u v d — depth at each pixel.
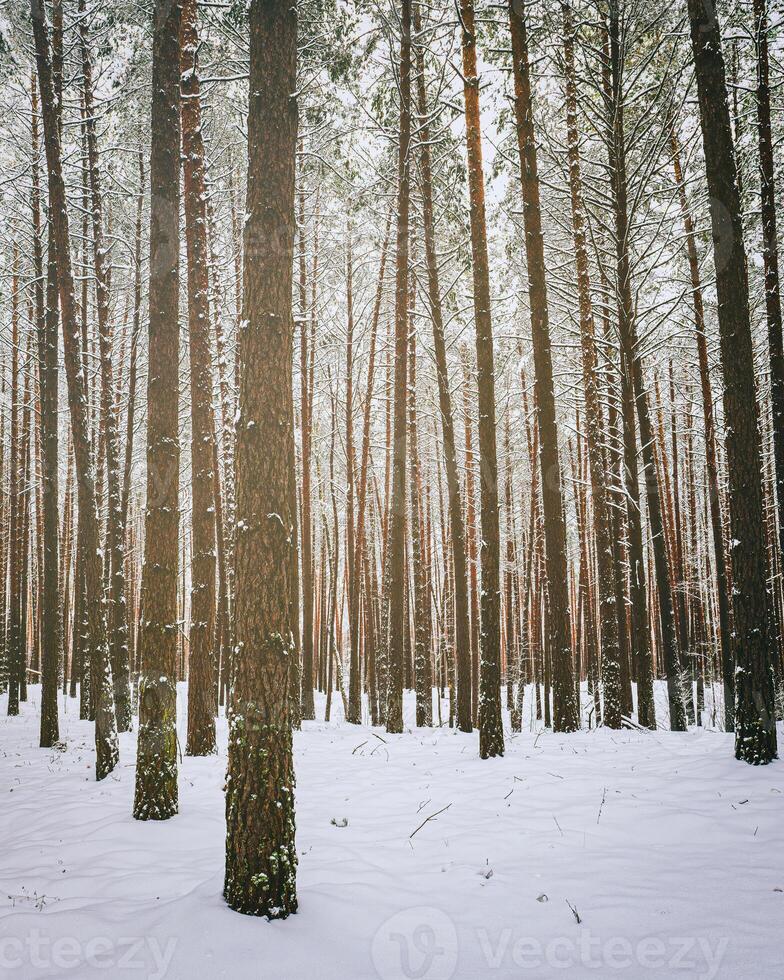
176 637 7.10
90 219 15.80
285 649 4.38
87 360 18.16
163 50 7.75
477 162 10.47
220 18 12.01
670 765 8.05
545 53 13.11
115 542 13.04
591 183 14.62
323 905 4.29
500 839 5.74
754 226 12.52
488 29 13.13
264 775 4.16
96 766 9.12
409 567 26.38
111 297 18.02
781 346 10.17
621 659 14.72
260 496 4.50
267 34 4.85
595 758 8.86
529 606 23.42
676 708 12.86
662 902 4.36
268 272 4.70
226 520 16.66
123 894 4.66
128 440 17.44
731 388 8.16
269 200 4.75
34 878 5.07
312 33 12.84
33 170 14.48
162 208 7.58
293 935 3.85
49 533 12.60
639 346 14.09
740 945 3.75
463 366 19.89
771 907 4.18
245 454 4.57
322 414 28.05
